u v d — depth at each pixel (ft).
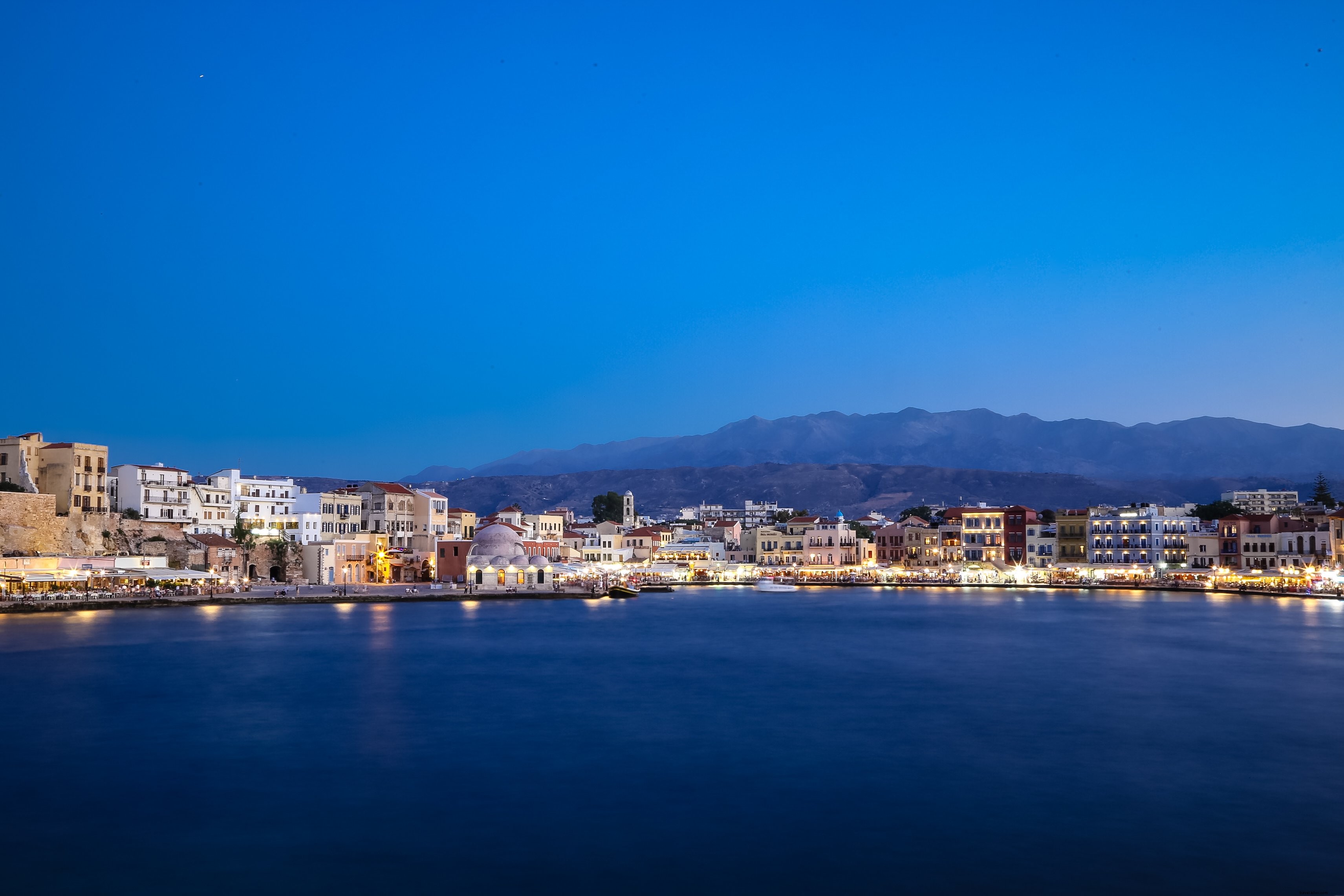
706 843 184.14
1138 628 517.14
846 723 274.57
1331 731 265.34
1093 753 242.37
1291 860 176.96
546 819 195.52
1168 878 169.99
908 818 196.65
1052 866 174.50
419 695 313.32
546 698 310.45
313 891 164.96
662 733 261.65
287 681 338.13
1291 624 538.06
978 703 302.86
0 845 182.70
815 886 166.71
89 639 450.71
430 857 177.88
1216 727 269.64
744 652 421.18
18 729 263.70
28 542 638.94
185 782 217.36
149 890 164.96
